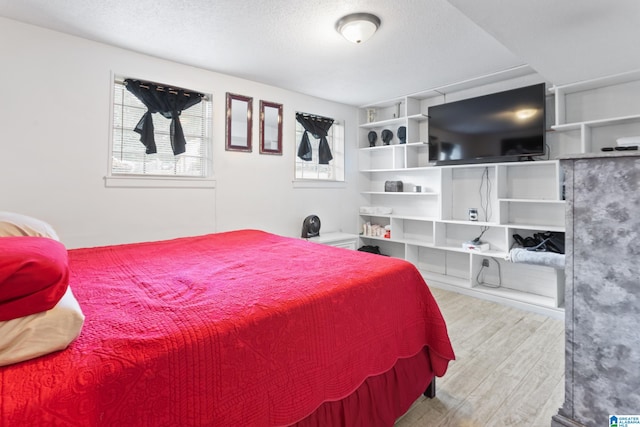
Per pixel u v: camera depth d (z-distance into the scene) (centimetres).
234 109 329
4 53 217
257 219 350
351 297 134
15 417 63
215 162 318
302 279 144
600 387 114
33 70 227
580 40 200
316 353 117
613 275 111
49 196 235
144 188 277
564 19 176
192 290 129
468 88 364
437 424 150
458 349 221
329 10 207
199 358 89
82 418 69
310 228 375
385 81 342
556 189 290
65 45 238
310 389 112
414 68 305
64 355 78
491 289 334
